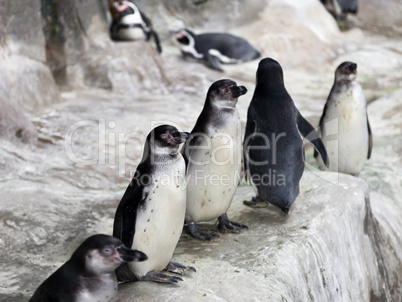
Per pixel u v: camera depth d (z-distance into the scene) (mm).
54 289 4887
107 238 4949
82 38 15109
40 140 10984
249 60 18828
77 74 14922
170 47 19922
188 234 7059
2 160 9406
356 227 7840
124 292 5598
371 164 10922
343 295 7121
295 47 20094
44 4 14172
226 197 6809
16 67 12492
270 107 7047
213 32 20203
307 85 17047
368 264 8008
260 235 6961
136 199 5504
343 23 24406
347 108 8938
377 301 8039
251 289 5773
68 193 8703
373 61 19484
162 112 13406
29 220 7523
